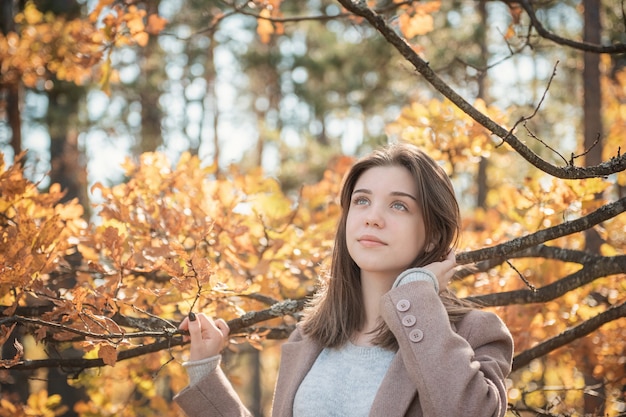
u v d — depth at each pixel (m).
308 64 11.96
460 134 3.32
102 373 3.81
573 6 8.37
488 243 3.38
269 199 3.48
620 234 3.72
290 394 2.02
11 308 2.47
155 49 12.95
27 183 3.05
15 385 6.44
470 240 3.56
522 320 3.31
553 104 10.60
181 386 3.81
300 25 11.53
